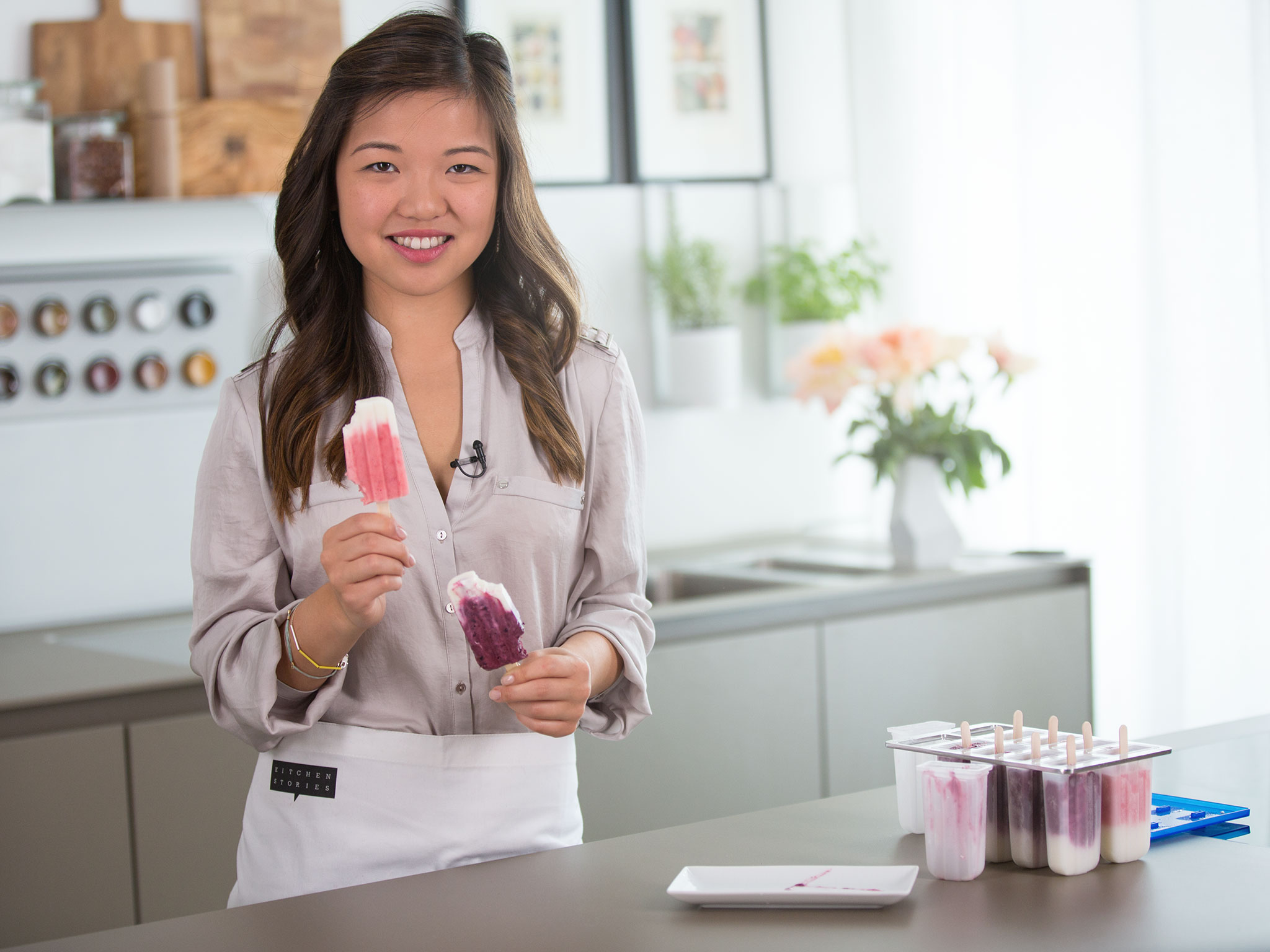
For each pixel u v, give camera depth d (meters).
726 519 3.37
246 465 1.40
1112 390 2.97
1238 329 2.74
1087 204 2.98
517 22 2.99
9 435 2.50
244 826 1.39
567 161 3.07
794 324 3.32
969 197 3.21
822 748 2.60
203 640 1.37
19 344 2.44
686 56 3.20
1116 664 3.00
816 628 2.58
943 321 3.26
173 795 2.08
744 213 3.35
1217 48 2.74
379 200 1.31
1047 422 3.09
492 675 1.39
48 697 1.99
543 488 1.41
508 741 1.34
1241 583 2.77
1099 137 2.95
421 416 1.42
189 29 2.62
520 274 1.46
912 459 2.85
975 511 3.29
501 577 1.40
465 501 1.39
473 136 1.33
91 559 2.59
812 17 3.33
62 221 2.33
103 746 2.02
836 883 1.08
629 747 2.39
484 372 1.44
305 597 1.41
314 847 1.31
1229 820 1.26
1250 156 2.71
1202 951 0.94
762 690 2.52
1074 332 3.02
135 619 2.63
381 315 1.42
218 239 2.47
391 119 1.30
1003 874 1.12
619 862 1.19
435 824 1.31
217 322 2.61
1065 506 3.06
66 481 2.55
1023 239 3.08
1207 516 2.80
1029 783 1.13
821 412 3.49
